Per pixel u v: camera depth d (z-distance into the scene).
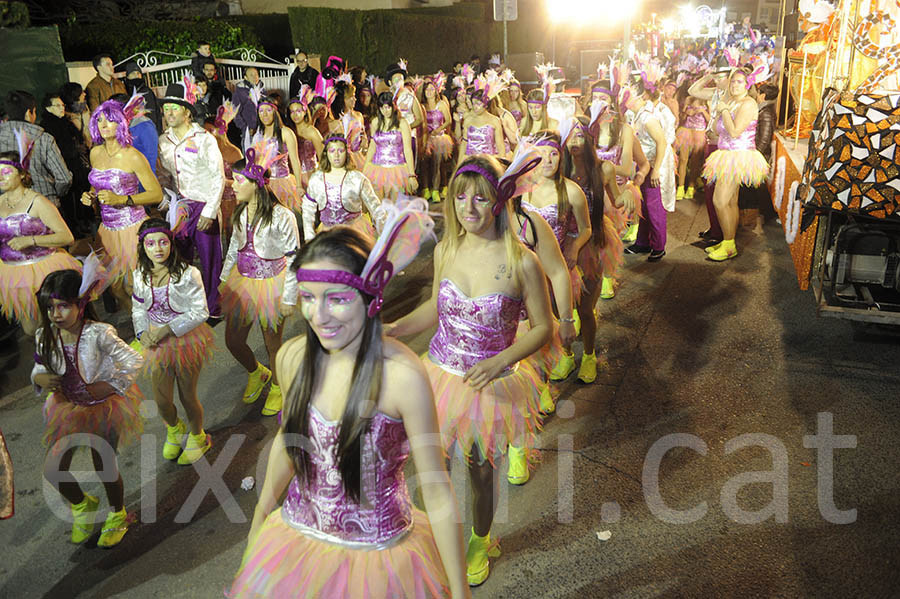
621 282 8.07
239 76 13.93
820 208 5.84
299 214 9.32
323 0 23.77
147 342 4.32
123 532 4.03
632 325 6.85
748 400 5.33
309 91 11.16
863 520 3.96
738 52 9.32
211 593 3.61
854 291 6.22
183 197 7.13
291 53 18.28
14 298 5.98
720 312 7.07
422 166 12.61
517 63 29.19
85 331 3.74
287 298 4.90
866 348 6.13
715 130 8.51
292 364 2.30
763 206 10.34
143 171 6.55
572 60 22.12
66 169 7.29
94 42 12.36
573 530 3.96
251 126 10.80
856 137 5.63
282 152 9.06
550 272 3.79
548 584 3.57
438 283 3.48
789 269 8.23
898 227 5.97
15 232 5.85
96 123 6.39
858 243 6.08
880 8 7.10
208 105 10.76
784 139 9.43
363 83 14.20
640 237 9.03
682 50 19.12
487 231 3.31
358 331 2.10
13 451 5.03
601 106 6.74
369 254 2.10
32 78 9.98
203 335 4.53
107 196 6.44
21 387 6.07
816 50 8.59
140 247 4.30
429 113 12.38
